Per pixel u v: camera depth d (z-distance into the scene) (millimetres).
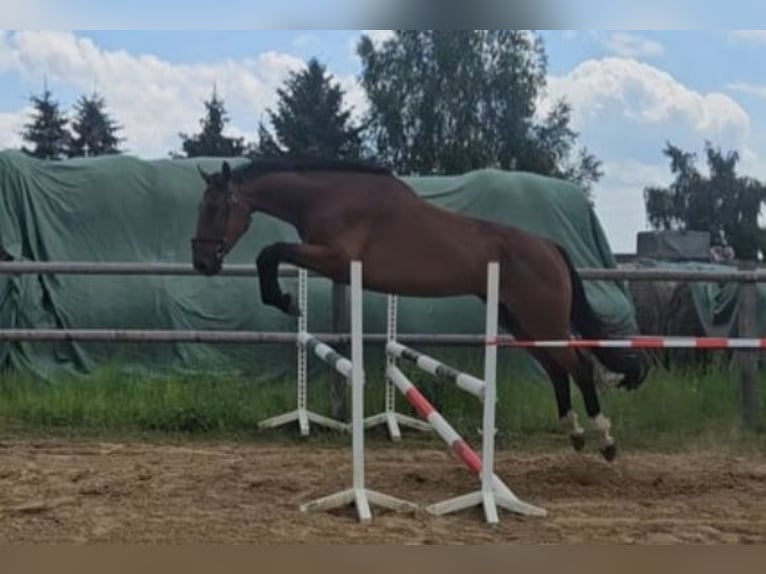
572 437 6262
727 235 41969
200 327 9062
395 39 30328
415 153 30656
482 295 6137
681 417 7648
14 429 7270
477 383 4758
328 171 6066
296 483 5402
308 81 36906
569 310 6172
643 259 16359
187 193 9688
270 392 8078
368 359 8547
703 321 10562
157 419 7441
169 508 4719
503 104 30547
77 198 9500
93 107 43438
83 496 4988
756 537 4320
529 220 9859
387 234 5938
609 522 4590
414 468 6055
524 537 4262
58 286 9062
